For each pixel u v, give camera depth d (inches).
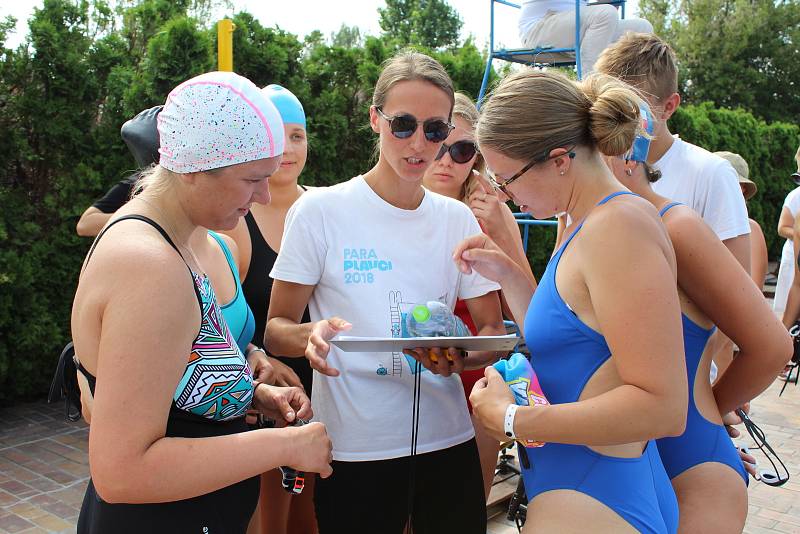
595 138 65.2
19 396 235.0
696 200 108.0
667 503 67.4
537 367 68.4
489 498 153.8
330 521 86.6
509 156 66.1
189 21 223.9
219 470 56.4
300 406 77.0
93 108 229.1
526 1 230.7
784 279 255.4
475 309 95.7
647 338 56.7
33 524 150.4
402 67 84.0
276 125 60.3
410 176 85.0
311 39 290.5
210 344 61.0
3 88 212.2
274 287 89.0
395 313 85.4
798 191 250.8
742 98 1290.6
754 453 201.0
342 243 85.7
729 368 78.5
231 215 61.3
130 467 51.7
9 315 211.8
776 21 1305.4
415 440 82.8
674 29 1364.4
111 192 146.3
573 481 65.0
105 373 51.8
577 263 62.7
